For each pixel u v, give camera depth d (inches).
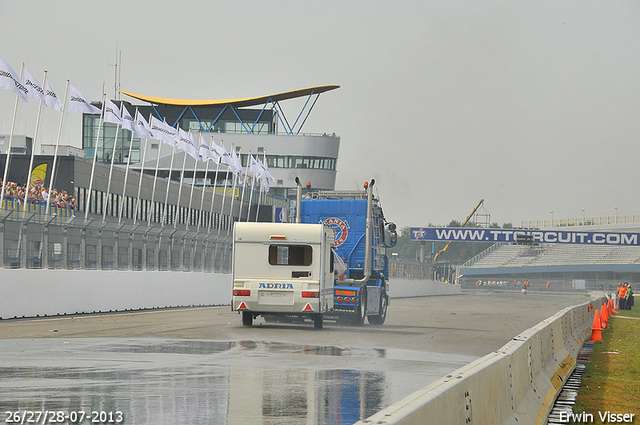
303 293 1579.7
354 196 1920.5
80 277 1926.7
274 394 729.0
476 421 448.5
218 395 715.4
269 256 1589.6
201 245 2775.6
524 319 2357.3
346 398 717.3
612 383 1002.7
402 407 335.0
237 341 1279.5
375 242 1955.0
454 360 1080.2
